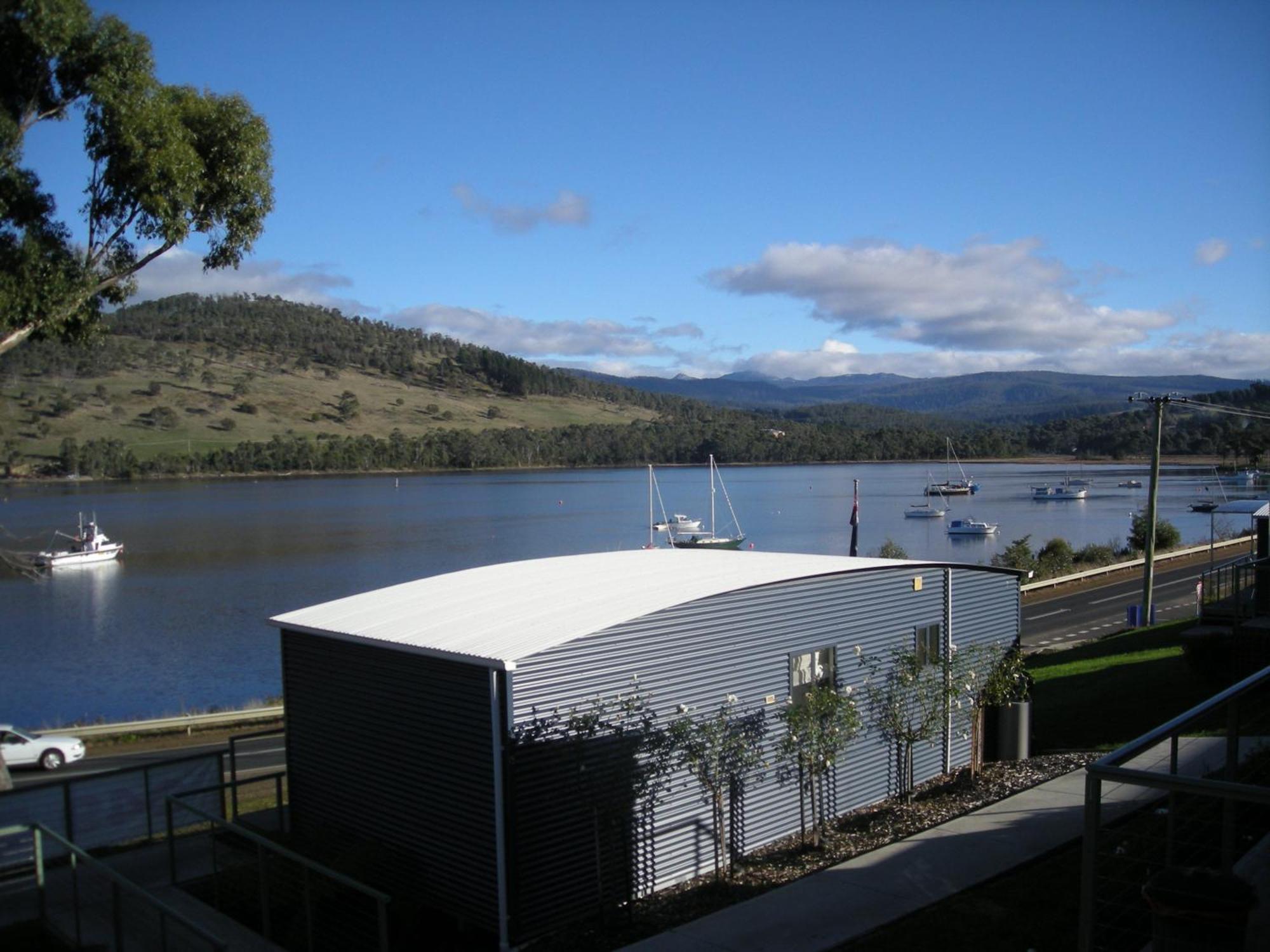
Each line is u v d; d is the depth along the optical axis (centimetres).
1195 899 457
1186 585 4069
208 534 8962
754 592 1151
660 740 1007
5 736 2041
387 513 11200
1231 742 745
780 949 801
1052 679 2034
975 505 11806
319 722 1170
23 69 1591
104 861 1135
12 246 1573
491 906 938
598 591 1180
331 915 932
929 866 958
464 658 948
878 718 1294
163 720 2330
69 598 5750
